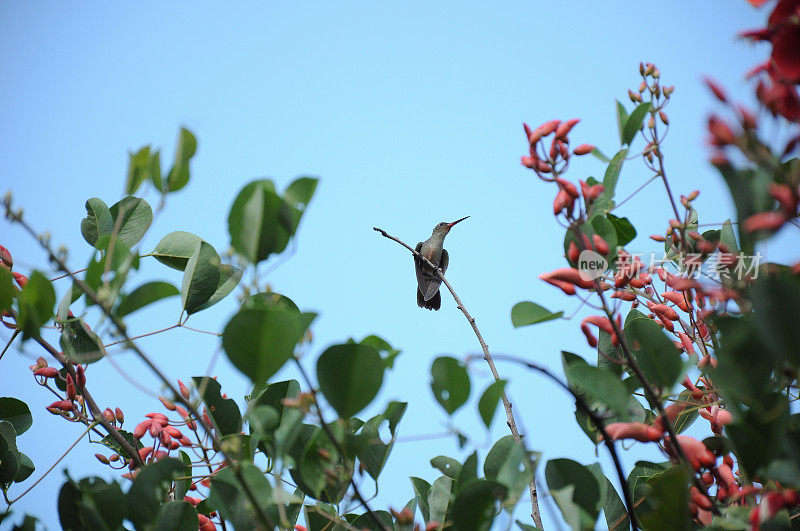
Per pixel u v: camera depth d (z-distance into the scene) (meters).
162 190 4.17
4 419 5.86
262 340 3.73
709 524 3.84
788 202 2.62
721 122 2.70
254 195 3.77
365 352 3.98
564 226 3.96
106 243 4.22
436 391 4.30
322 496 5.08
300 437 4.96
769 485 3.81
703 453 3.91
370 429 4.62
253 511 4.14
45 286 4.09
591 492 4.21
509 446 4.43
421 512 5.25
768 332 2.93
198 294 4.63
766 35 2.68
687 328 4.91
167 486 4.66
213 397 4.99
